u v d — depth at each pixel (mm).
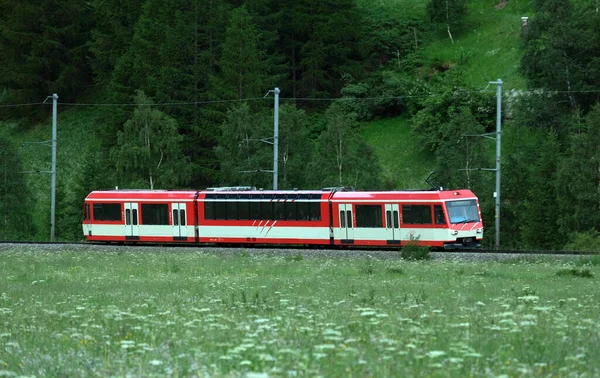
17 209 77062
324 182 69062
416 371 10125
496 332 13484
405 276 31750
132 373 10469
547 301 20625
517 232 61406
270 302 20500
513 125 75375
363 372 9961
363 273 33281
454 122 68812
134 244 55531
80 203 74000
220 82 84062
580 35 73250
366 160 69750
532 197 59031
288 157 75125
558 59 73375
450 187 67188
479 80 85812
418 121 81188
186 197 52906
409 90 87812
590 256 38375
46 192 86625
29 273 35656
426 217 45906
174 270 35250
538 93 74250
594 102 73688
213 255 43656
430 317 15852
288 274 33156
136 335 14477
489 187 63219
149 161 77188
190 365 10797
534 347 11984
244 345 11203
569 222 55594
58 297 24391
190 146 85125
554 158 59906
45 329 16281
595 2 78250
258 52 86875
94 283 29812
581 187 54781
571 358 10703
